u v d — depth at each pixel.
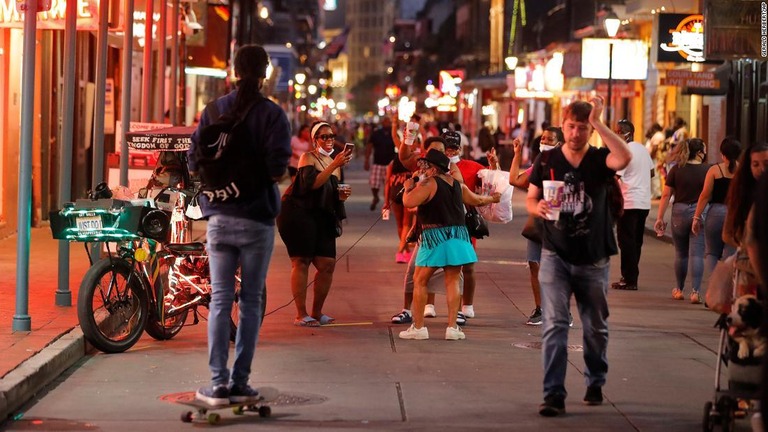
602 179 10.71
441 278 15.37
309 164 15.34
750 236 8.00
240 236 10.45
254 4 59.84
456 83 90.69
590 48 36.44
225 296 10.56
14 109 25.33
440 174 14.43
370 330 15.26
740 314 9.73
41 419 10.57
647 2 42.56
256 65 10.43
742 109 32.78
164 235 13.20
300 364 13.01
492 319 16.27
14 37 25.19
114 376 12.33
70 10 15.06
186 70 35.91
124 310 13.69
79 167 30.66
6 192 24.88
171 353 13.52
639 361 13.44
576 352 13.89
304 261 15.52
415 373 12.60
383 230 29.98
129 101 19.45
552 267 10.80
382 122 40.09
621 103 55.22
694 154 18.14
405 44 172.75
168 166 14.39
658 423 10.56
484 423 10.50
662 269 22.73
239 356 10.62
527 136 64.62
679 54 33.59
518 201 41.88
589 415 10.83
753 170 12.19
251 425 10.39
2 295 16.17
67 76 15.11
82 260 20.16
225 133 10.33
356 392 11.69
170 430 10.21
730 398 9.80
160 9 25.45
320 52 165.00
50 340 12.98
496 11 97.00
